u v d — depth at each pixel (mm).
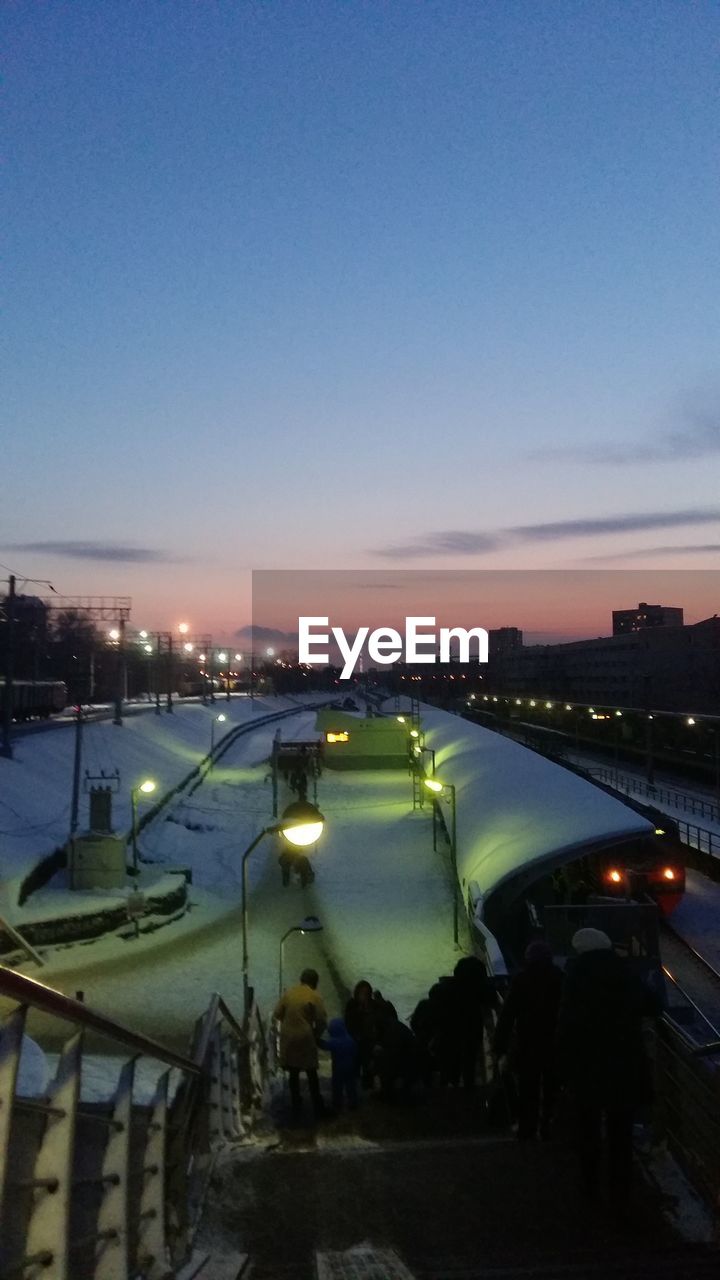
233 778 70188
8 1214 3559
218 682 177500
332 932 29562
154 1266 5137
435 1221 6168
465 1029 11539
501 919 24594
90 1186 4551
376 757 73125
